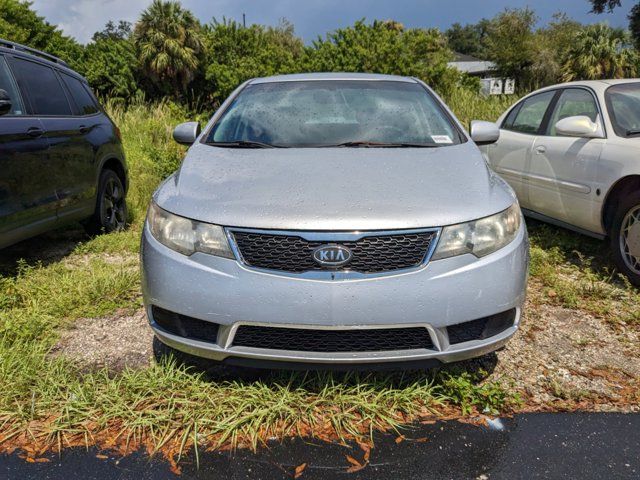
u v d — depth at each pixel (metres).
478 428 2.22
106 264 4.10
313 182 2.41
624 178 3.74
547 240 4.67
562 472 1.96
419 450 2.09
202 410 2.26
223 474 1.96
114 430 2.20
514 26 35.97
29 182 3.75
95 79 18.39
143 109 13.98
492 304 2.22
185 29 20.16
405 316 2.12
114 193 5.18
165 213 2.35
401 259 2.13
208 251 2.19
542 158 4.57
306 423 2.26
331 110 3.32
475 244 2.21
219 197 2.32
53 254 4.50
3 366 2.52
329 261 2.10
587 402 2.40
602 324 3.20
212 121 3.33
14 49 4.05
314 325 2.11
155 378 2.45
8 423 2.23
